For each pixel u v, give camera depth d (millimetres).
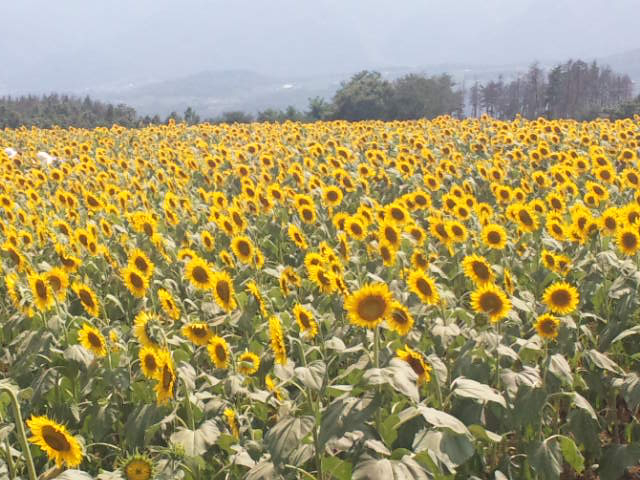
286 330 4891
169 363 4113
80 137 24016
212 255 7473
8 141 23422
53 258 7207
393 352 4492
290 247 7926
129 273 5520
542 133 16500
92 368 4586
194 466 4020
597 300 5445
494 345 4344
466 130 19312
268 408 4703
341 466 3680
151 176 13312
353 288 5664
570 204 8750
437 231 6340
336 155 14234
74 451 3686
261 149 15430
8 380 4742
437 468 3580
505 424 4262
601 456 4375
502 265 6266
